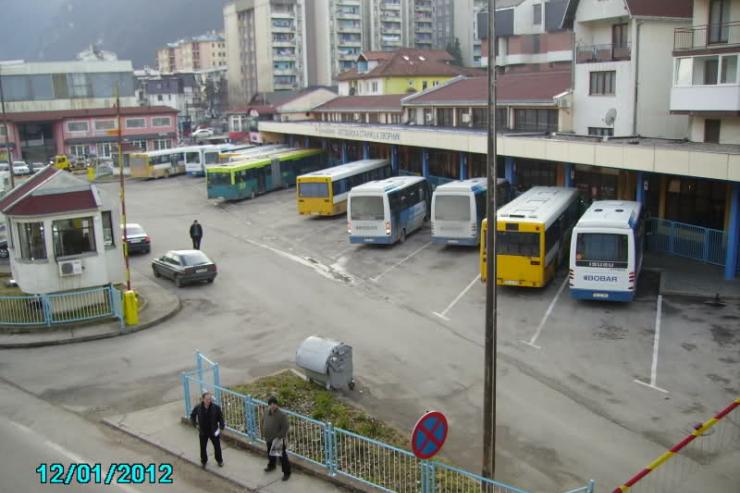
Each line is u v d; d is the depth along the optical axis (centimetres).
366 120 6159
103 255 2419
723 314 2158
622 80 3388
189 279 2708
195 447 1436
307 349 1712
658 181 3098
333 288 2688
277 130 6153
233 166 4791
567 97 3703
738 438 1427
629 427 1505
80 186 2392
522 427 1520
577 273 2269
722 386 1681
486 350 1202
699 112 2834
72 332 2181
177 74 13675
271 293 2642
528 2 6234
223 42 17400
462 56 12250
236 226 4078
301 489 1261
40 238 2317
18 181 5928
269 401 1288
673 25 3306
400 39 12606
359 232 3266
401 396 1688
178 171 6488
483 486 1127
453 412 1599
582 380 1750
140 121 8400
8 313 2194
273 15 11269
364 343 2066
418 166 5019
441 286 2638
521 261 2441
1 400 1714
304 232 3791
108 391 1759
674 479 1281
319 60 11862
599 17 3541
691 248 2802
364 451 1373
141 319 2298
